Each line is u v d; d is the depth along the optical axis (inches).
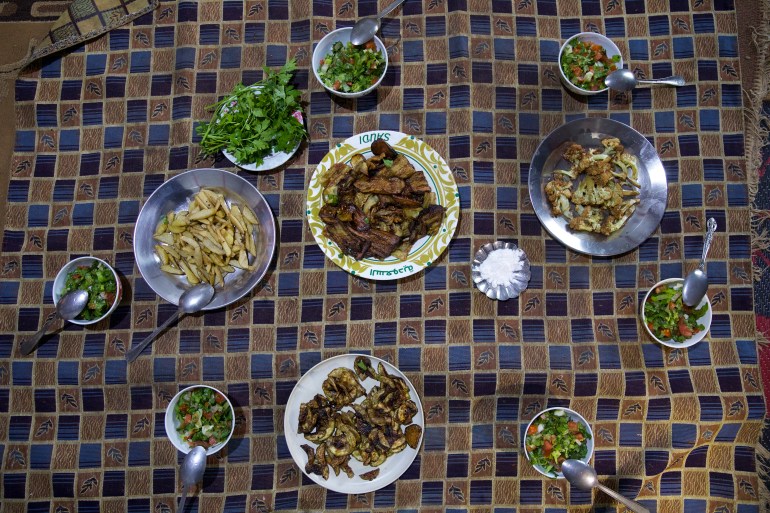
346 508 46.8
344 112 49.0
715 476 46.9
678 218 48.5
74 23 49.4
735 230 48.4
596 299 47.8
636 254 48.1
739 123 49.2
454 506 46.8
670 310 46.4
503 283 46.8
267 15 49.9
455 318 47.5
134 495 46.9
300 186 48.5
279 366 47.4
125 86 49.7
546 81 49.5
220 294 46.4
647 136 49.3
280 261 48.0
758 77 50.8
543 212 47.4
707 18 49.8
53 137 49.4
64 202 48.9
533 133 49.2
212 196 46.1
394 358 47.3
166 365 47.3
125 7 49.8
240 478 46.8
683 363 47.3
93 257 46.3
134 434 47.2
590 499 46.6
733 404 46.8
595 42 48.7
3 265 48.4
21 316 48.0
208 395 46.3
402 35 49.6
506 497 46.8
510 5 49.8
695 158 49.0
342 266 46.1
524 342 47.4
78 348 47.6
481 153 48.8
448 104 49.1
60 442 47.2
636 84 47.7
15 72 53.0
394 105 49.1
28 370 47.5
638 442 47.0
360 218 45.4
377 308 47.7
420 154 46.3
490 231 48.1
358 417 46.0
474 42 49.4
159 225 46.8
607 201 46.6
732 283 47.9
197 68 49.6
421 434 45.1
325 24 49.7
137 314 47.8
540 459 45.8
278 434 47.1
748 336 47.4
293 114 47.7
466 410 47.1
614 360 47.2
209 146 46.9
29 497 46.9
